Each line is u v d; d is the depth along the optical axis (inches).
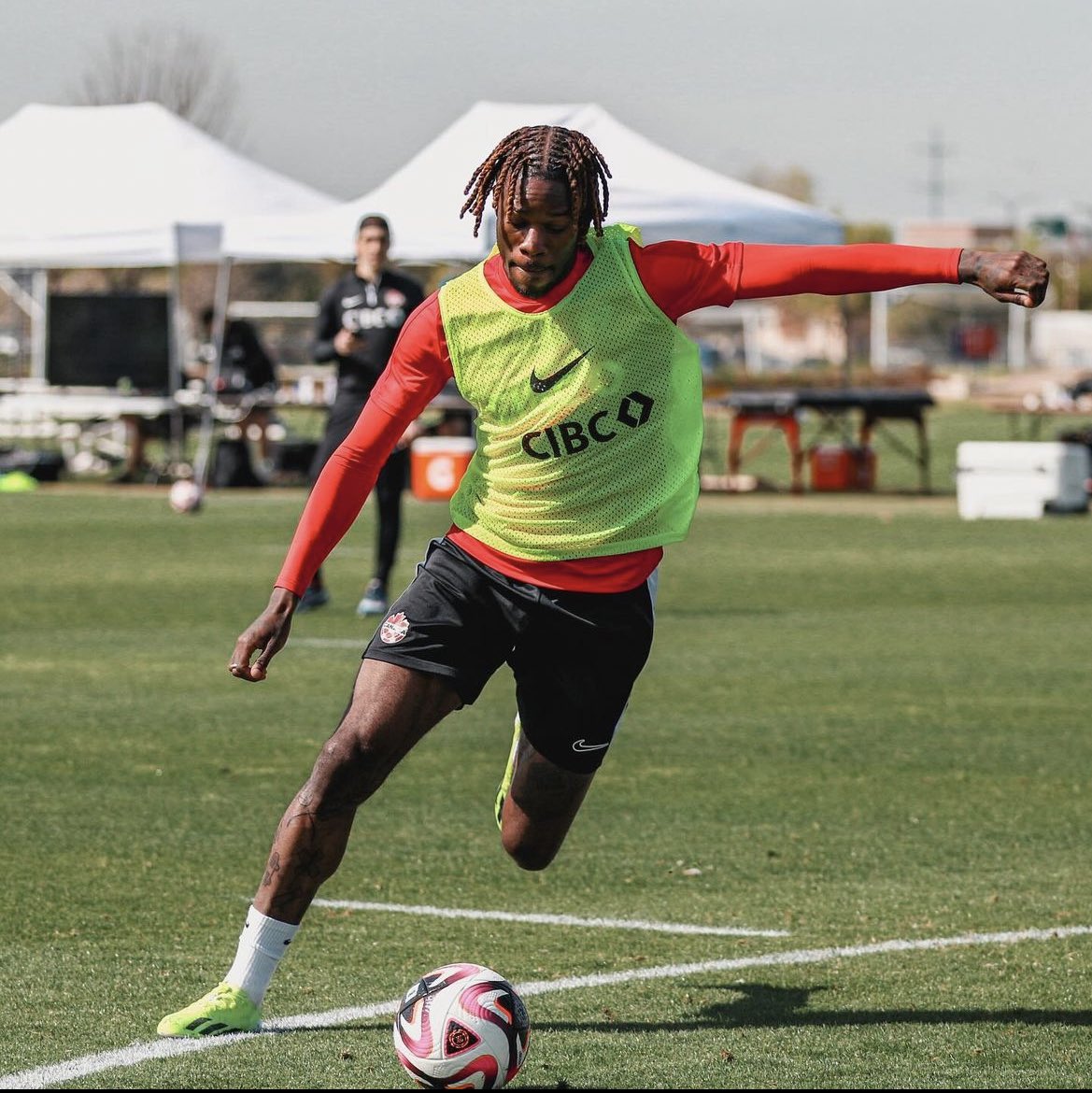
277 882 324.2
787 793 555.8
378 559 951.0
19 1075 294.7
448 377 335.9
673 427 331.6
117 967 368.5
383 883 446.9
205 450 1782.7
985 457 1592.0
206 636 891.4
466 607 333.1
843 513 1614.2
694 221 1472.7
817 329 6766.7
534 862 364.5
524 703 345.1
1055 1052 313.1
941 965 373.4
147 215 1780.3
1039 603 1039.6
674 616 981.8
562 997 349.7
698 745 631.8
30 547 1311.5
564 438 325.7
